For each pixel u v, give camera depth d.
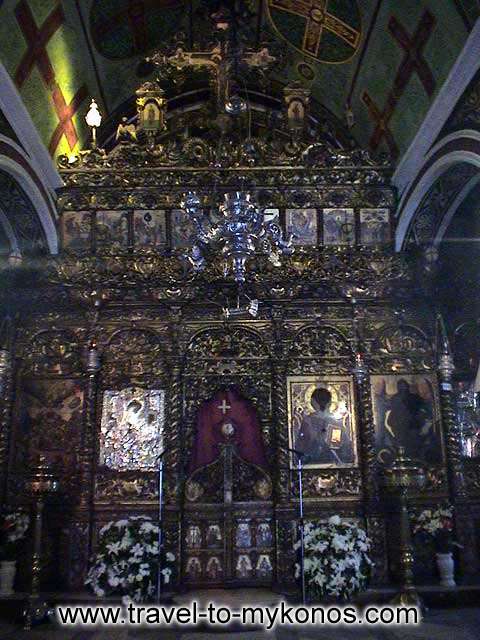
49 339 12.28
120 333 12.32
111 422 11.78
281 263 12.50
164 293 12.34
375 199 12.87
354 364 12.09
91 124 12.39
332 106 14.31
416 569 11.02
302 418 11.85
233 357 12.17
